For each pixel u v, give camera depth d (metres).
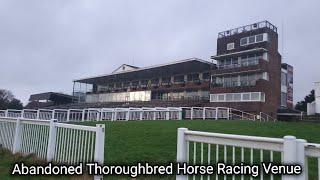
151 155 9.41
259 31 46.97
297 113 45.97
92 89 74.56
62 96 74.81
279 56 49.16
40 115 23.62
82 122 20.11
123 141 11.65
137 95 62.22
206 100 50.03
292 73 56.09
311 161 8.37
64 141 8.51
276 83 47.34
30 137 10.06
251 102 43.81
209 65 51.59
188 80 55.44
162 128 14.75
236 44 49.31
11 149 10.89
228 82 48.00
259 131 15.05
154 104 54.12
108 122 19.30
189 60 49.38
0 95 78.88
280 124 20.30
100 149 7.11
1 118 11.73
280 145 3.95
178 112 28.08
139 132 13.53
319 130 17.08
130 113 26.58
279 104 47.78
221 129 15.31
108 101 67.38
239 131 14.81
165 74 58.47
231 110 36.88
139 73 59.47
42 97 76.38
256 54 46.16
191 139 5.16
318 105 52.72
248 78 46.25
